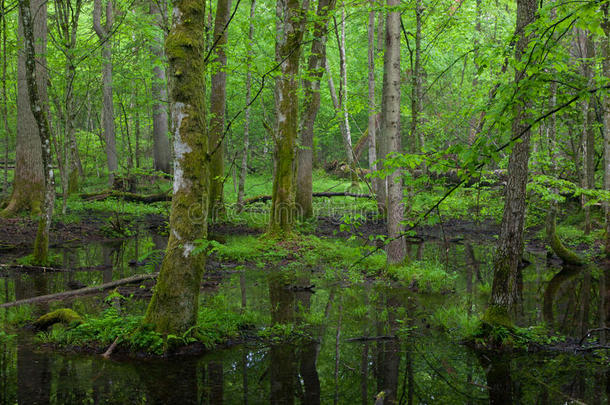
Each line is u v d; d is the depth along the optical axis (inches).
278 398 170.4
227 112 1048.8
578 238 555.5
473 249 545.0
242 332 248.1
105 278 365.4
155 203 836.0
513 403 170.9
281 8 516.7
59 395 166.4
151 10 745.6
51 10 875.4
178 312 217.8
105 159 1223.5
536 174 427.5
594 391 181.5
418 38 492.1
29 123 612.4
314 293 340.8
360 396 175.0
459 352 226.5
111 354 209.5
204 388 176.9
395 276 385.4
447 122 522.0
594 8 129.1
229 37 676.7
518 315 288.8
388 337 244.2
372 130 687.7
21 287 331.3
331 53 994.1
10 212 597.9
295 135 523.2
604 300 327.0
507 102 148.3
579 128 613.0
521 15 218.7
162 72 951.6
